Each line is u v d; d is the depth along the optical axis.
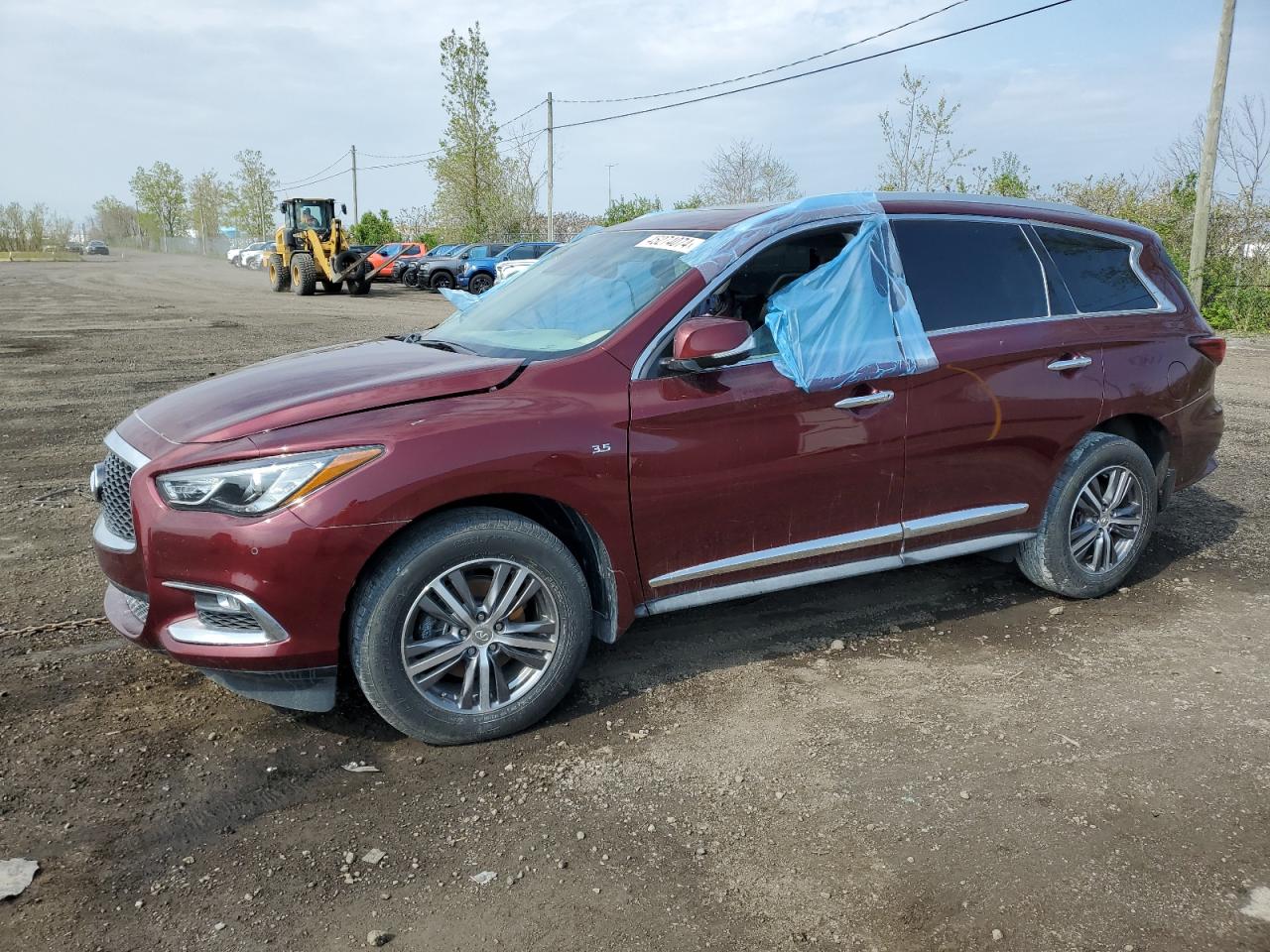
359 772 3.12
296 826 2.83
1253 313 17.42
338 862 2.67
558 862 2.67
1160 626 4.32
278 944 2.36
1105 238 4.57
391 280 34.00
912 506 3.96
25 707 3.48
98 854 2.68
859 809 2.92
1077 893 2.53
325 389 3.25
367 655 3.05
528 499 3.41
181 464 2.96
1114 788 3.02
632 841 2.77
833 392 3.67
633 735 3.36
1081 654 4.01
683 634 4.20
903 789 3.02
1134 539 4.63
